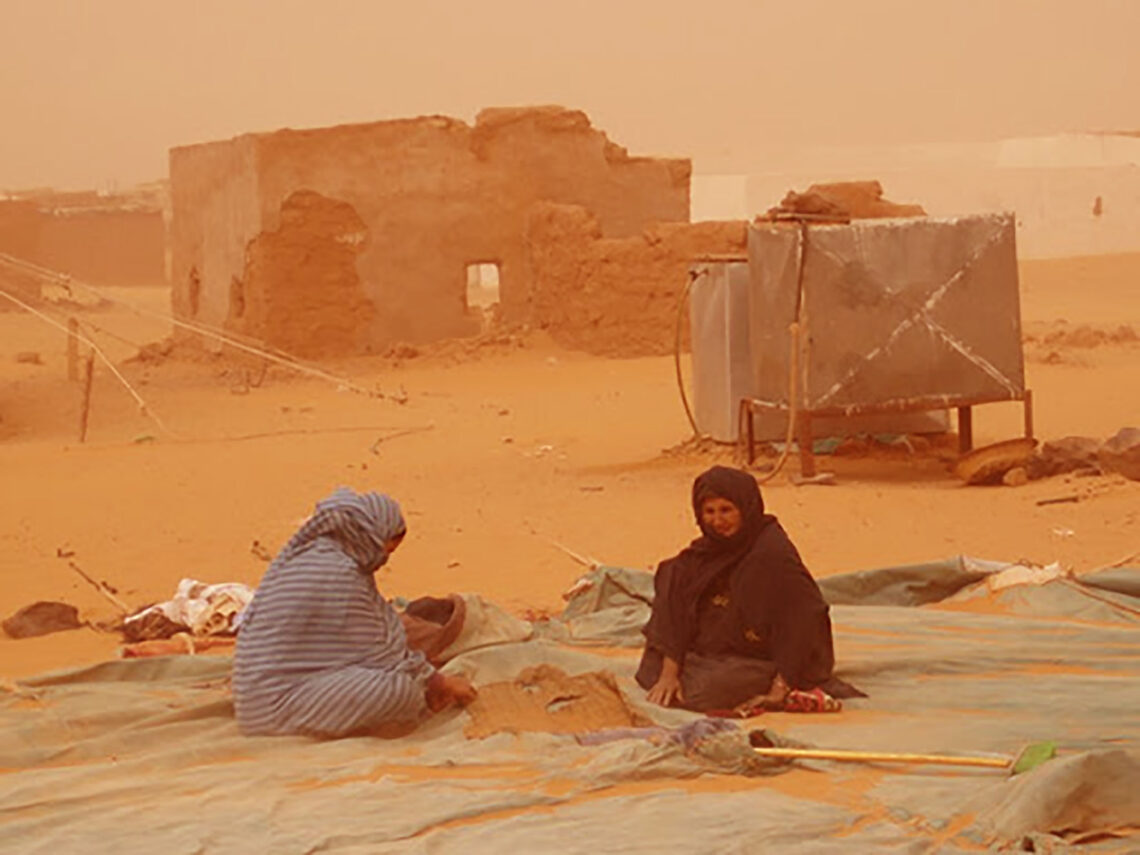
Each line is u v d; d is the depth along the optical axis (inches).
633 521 594.6
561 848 238.2
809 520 581.6
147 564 551.2
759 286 694.5
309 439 885.2
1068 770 246.8
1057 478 647.8
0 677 364.2
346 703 312.7
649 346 1228.5
